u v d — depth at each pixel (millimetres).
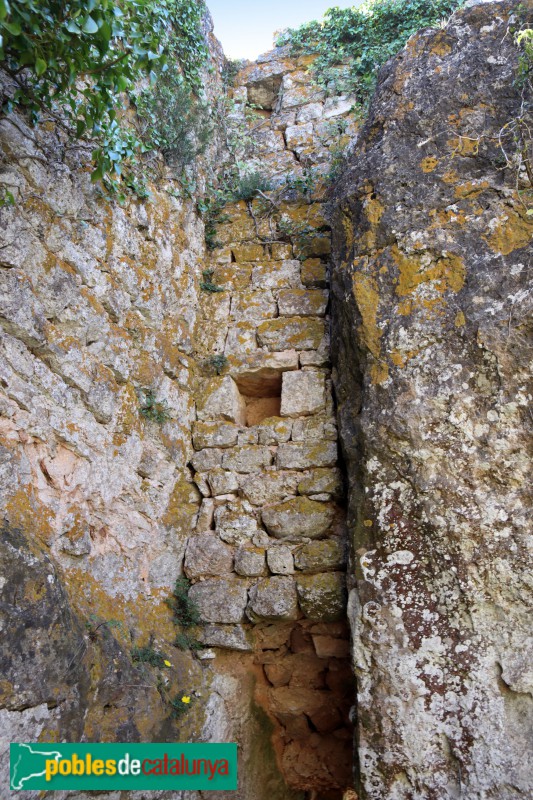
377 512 3107
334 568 3439
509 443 2949
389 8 5066
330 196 4527
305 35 5387
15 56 2420
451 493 2980
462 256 3252
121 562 3100
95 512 2961
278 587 3451
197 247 4352
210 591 3533
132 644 2959
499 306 3096
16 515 2377
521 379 2988
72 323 2844
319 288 4262
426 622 2918
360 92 5059
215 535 3678
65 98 2643
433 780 2744
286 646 3660
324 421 3803
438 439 3057
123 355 3236
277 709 3773
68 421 2781
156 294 3625
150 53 2568
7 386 2432
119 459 3143
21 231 2582
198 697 3225
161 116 3959
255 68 5445
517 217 3217
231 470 3799
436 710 2812
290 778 3805
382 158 3617
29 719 2174
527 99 3389
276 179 4848
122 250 3324
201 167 4602
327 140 4965
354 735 3010
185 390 3939
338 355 3734
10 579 2191
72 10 2146
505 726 2709
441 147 3496
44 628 2279
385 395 3215
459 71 3604
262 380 4145
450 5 4898
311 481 3643
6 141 2551
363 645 2973
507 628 2811
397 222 3439
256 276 4352
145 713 2801
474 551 2904
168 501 3617
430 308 3234
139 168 3643
